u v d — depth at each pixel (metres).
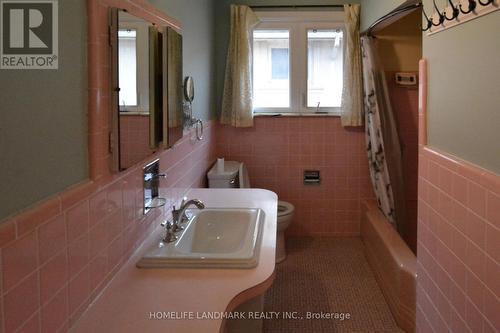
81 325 1.11
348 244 3.74
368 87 3.39
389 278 2.67
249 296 1.32
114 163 1.35
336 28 3.68
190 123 2.56
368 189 3.82
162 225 1.90
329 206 3.86
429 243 1.79
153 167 1.84
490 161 1.24
